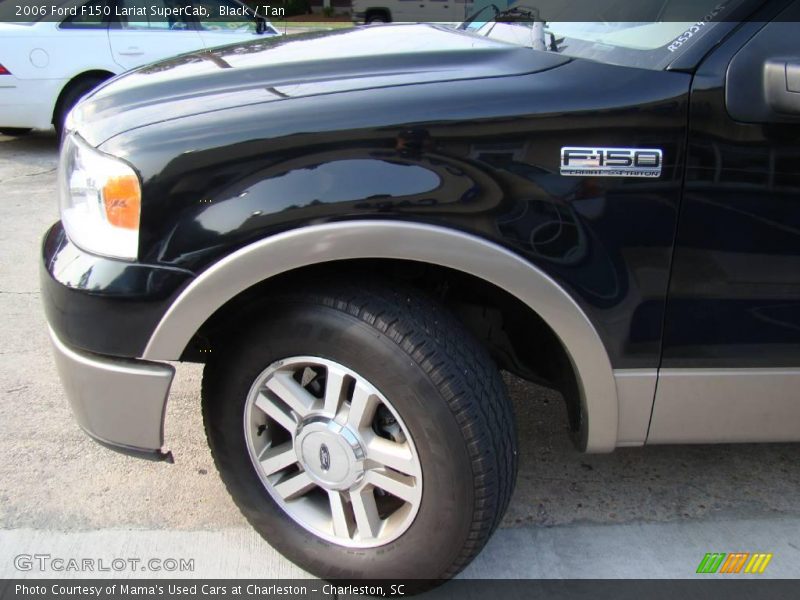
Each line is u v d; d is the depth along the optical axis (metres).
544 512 2.26
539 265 1.62
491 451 1.67
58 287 1.71
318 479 1.85
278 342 1.72
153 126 1.67
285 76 1.87
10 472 2.38
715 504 2.30
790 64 1.55
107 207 1.64
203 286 1.61
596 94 1.60
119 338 1.68
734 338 1.74
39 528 2.15
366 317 1.64
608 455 2.53
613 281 1.65
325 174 1.56
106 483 2.35
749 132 1.59
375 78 1.75
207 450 2.52
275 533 1.96
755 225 1.64
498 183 1.58
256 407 1.85
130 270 1.63
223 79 1.92
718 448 2.57
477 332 2.04
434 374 1.62
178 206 1.59
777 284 1.70
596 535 2.17
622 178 1.60
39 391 2.85
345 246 1.58
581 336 1.68
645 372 1.75
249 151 1.57
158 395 1.73
